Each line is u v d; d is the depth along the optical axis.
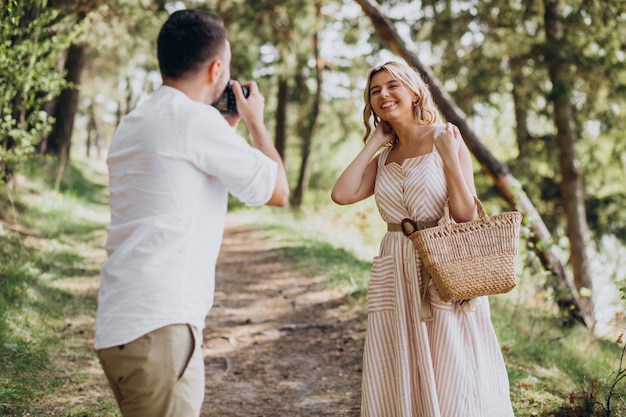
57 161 17.09
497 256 2.81
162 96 2.22
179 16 2.26
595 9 12.59
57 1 12.27
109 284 2.13
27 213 10.25
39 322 5.60
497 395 2.94
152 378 2.07
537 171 15.52
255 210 16.67
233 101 2.37
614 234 15.80
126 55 23.17
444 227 2.80
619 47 12.49
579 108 13.59
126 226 2.15
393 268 3.03
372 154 3.18
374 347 3.05
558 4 12.98
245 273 9.35
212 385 4.89
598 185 15.91
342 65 20.30
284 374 5.14
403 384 2.93
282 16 16.70
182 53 2.23
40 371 4.57
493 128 16.44
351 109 20.42
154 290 2.08
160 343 2.08
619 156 14.87
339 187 3.14
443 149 2.87
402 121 3.08
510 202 8.95
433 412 2.84
